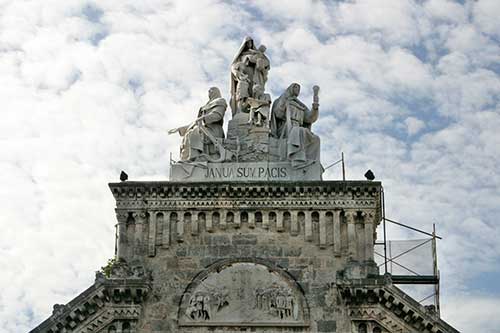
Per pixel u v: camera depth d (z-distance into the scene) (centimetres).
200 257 5444
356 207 5494
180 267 5428
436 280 6275
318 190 5516
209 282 5394
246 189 5528
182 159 5728
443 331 5234
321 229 5462
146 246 5472
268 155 5709
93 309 5331
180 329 5312
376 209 5531
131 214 5534
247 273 5400
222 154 5691
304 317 5303
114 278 5359
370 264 5378
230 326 5306
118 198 5553
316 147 5731
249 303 5344
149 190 5550
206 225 5497
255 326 5297
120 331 5303
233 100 6009
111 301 5344
